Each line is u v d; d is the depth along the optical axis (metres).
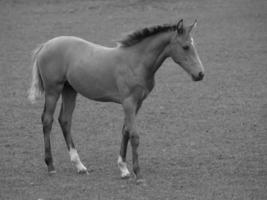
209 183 12.30
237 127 17.06
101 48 13.09
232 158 14.16
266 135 16.17
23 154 14.91
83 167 13.30
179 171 13.24
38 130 17.30
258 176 12.75
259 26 34.41
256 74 24.31
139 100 12.45
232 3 41.25
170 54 12.26
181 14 38.66
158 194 11.66
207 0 42.38
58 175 13.16
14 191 12.02
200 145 15.39
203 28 34.56
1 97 21.61
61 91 13.44
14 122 18.20
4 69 26.44
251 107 19.42
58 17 39.00
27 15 39.72
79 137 16.48
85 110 19.58
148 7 40.94
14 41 32.66
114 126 17.62
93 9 41.06
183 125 17.50
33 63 13.81
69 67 13.14
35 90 13.64
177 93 21.72
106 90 12.73
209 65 26.36
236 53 28.47
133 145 12.29
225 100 20.48
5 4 42.91
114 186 12.26
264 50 28.78
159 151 14.96
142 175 12.95
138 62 12.26
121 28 35.22
